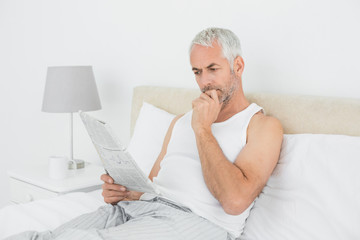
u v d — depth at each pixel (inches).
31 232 46.0
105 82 96.9
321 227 44.7
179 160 55.3
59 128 109.7
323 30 58.2
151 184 47.5
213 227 49.6
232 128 54.4
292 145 52.1
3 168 124.4
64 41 105.1
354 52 55.4
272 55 64.4
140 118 75.9
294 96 57.4
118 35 91.6
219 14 71.4
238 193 46.5
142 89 82.0
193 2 75.4
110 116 97.3
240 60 56.2
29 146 118.3
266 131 51.3
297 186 48.6
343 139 48.2
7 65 121.0
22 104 117.9
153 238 44.9
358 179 44.0
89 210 60.4
